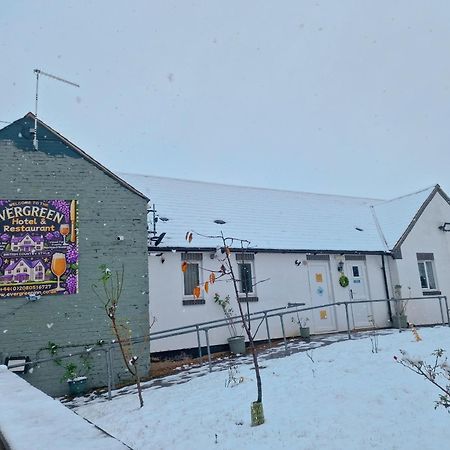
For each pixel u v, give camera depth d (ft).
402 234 61.77
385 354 32.89
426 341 37.37
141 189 59.57
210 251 49.21
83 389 36.40
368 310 58.34
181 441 20.17
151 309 45.14
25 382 12.50
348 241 60.90
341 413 21.38
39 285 37.88
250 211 62.49
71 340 37.76
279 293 53.01
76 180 41.01
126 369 38.81
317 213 68.74
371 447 17.35
